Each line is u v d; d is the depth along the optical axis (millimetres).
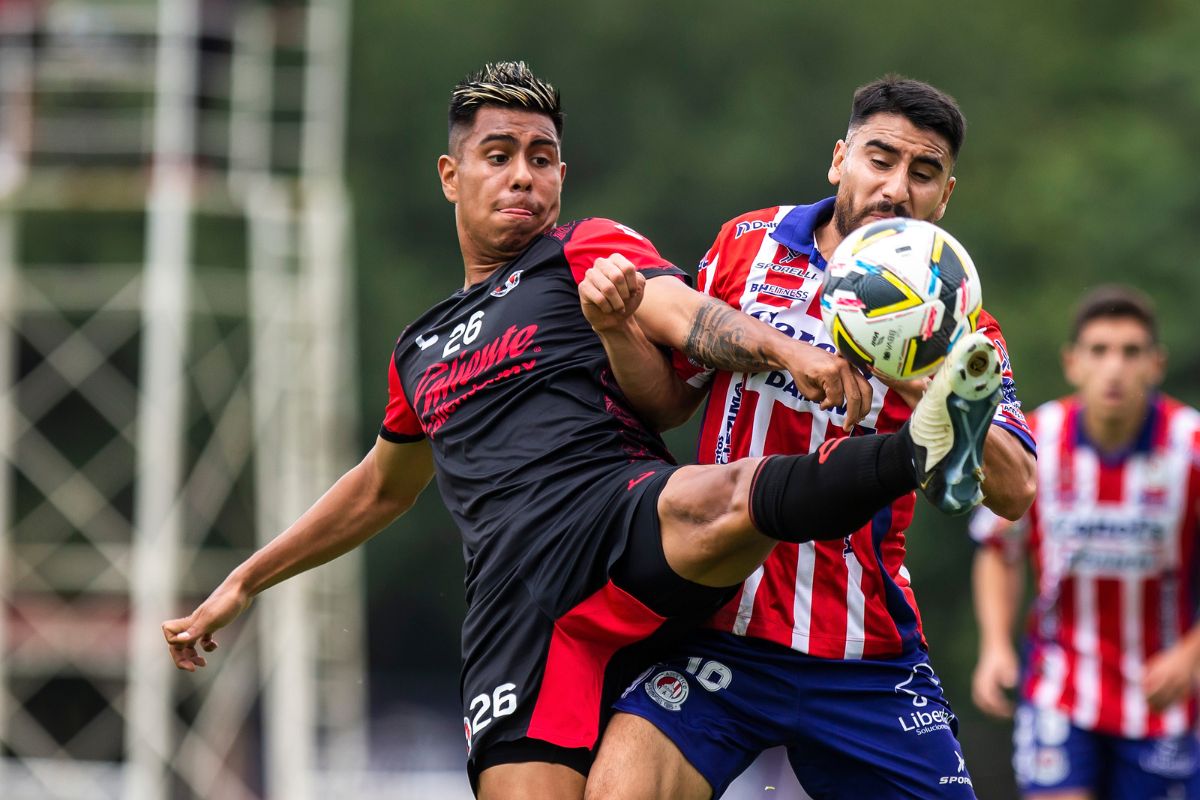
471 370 19734
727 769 19500
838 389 17531
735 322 18531
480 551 19266
